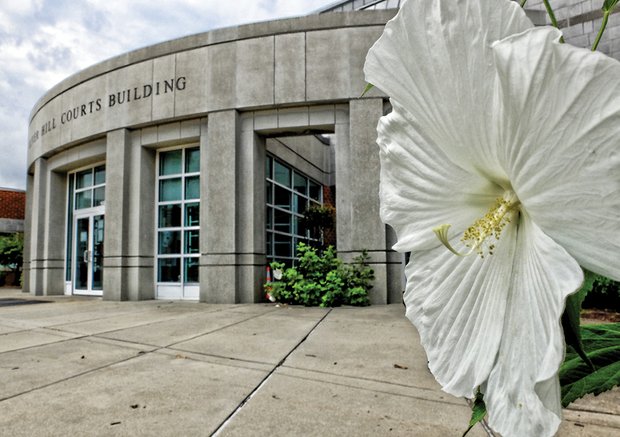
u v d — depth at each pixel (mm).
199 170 9094
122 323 5492
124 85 9125
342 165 8031
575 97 382
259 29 8266
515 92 426
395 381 2922
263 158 8711
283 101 8086
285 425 2180
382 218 750
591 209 395
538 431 474
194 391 2725
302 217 11648
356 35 7973
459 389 589
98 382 2924
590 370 545
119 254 8797
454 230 688
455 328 626
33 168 12320
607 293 2172
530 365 501
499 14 503
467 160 621
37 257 11047
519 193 474
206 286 8172
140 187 9016
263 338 4414
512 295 567
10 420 2262
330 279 7352
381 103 7852
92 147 9875
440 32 554
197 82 8508
